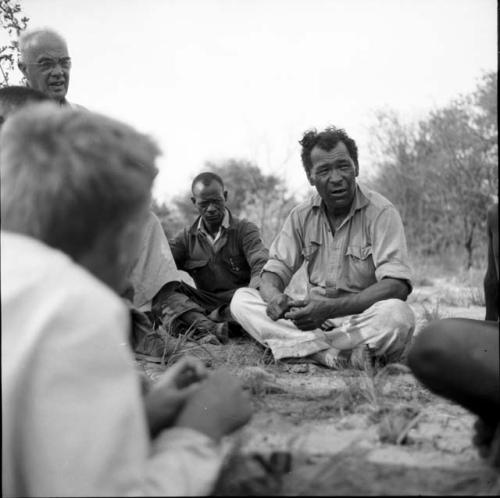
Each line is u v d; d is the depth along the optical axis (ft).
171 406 6.04
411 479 6.70
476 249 49.93
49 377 4.67
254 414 9.55
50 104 5.86
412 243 52.37
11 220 5.40
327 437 8.55
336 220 14.75
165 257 15.81
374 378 11.25
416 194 52.95
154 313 16.14
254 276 17.40
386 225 14.28
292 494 6.25
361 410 9.75
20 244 5.20
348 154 14.17
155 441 5.65
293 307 13.94
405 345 13.56
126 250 5.59
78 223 5.30
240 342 16.48
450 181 50.90
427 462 7.40
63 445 4.69
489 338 7.09
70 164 5.24
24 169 5.34
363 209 14.46
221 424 5.89
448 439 8.27
